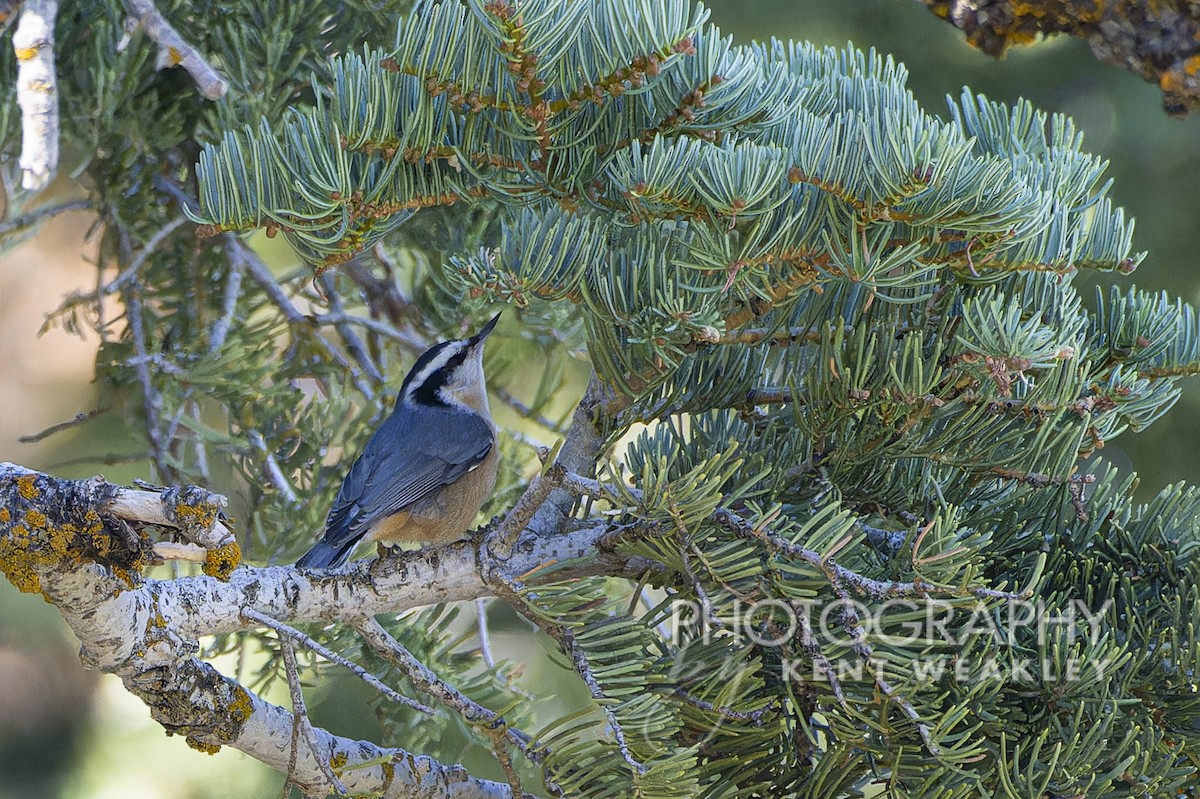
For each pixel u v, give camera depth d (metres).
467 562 6.36
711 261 5.42
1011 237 5.46
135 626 5.90
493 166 6.00
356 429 10.18
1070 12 7.57
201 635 6.23
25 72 6.82
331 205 5.63
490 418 9.37
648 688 6.06
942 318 6.21
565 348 10.97
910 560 5.73
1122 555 6.41
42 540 5.24
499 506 10.39
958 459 6.15
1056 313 6.32
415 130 5.64
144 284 10.34
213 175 5.57
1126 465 13.55
